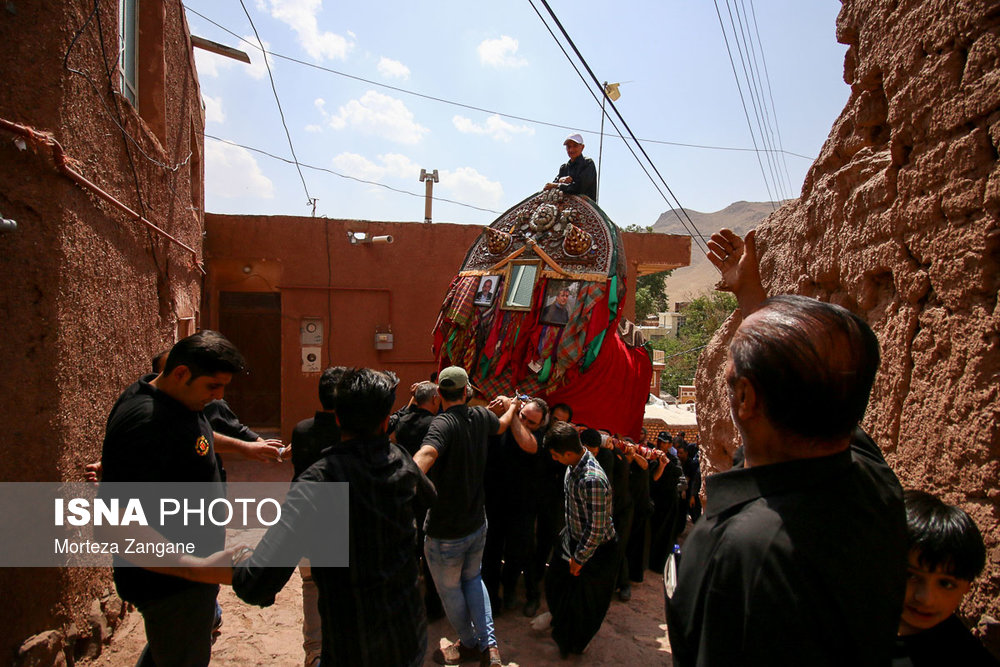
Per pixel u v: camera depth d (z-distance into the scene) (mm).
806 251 3865
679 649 1139
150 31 5934
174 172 6500
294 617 4156
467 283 6219
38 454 3080
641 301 40312
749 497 1082
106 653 3576
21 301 3018
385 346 10570
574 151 6172
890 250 2654
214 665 3492
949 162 2205
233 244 10242
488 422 3451
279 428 11172
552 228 5918
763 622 941
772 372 1034
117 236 4328
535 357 5395
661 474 5215
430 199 14664
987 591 1913
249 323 11109
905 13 2572
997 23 2012
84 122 3719
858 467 1083
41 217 3129
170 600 2369
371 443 2117
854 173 3176
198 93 8688
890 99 2738
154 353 5461
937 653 1471
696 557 1121
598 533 3365
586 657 3689
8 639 2861
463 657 3520
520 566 4309
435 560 3316
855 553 975
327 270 10562
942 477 2207
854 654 938
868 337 1062
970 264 2082
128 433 2262
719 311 32500
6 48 3074
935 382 2285
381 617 2023
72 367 3402
